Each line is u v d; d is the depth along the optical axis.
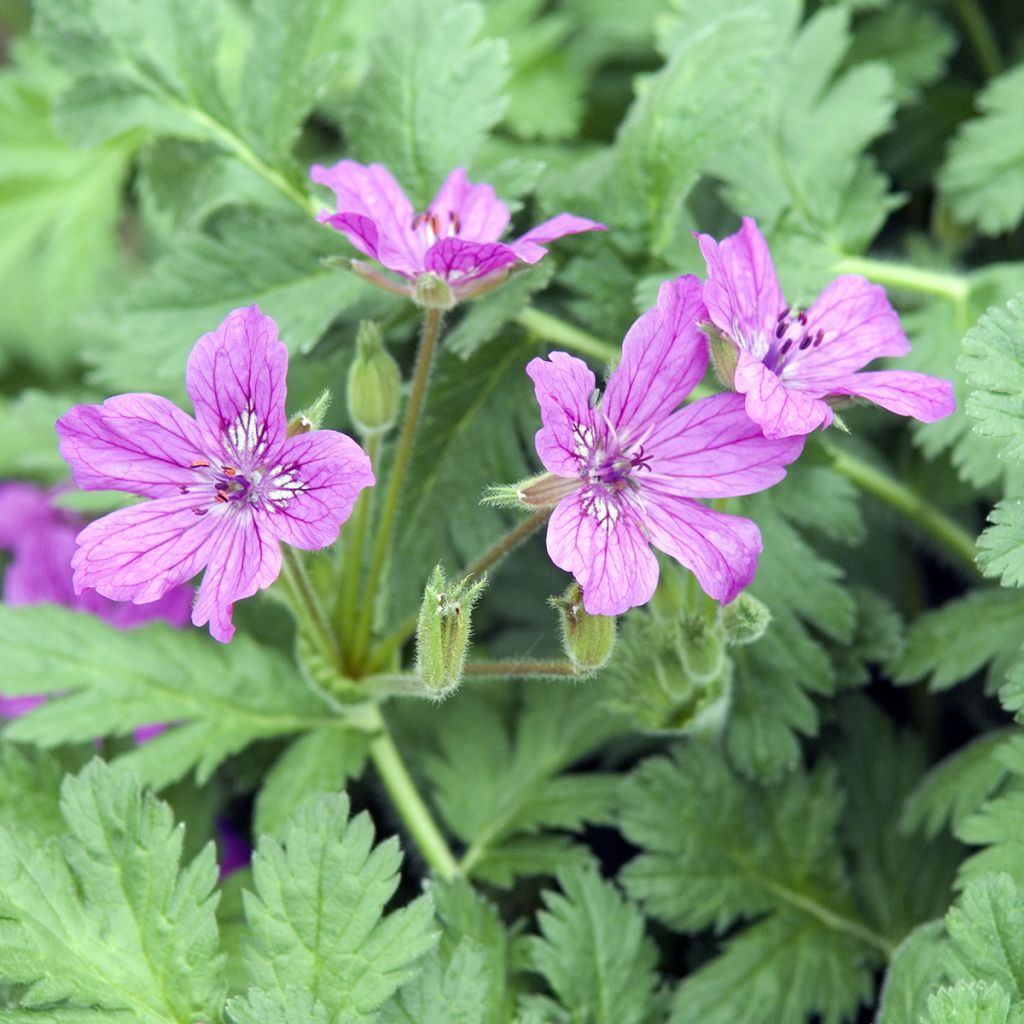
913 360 0.35
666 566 0.32
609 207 0.34
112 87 0.35
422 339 0.33
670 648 0.32
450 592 0.30
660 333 0.30
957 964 0.30
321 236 0.35
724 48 0.34
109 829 0.30
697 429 0.30
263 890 0.30
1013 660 0.34
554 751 0.35
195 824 0.35
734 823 0.34
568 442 0.29
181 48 0.35
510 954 0.33
